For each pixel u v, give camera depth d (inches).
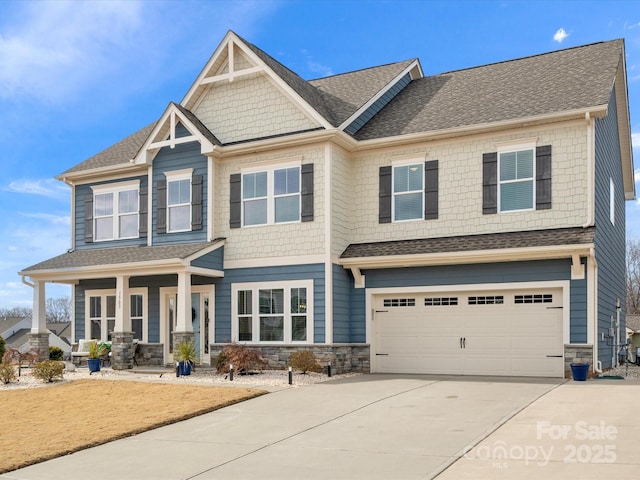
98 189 928.3
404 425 425.7
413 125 767.7
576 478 292.8
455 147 737.0
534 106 705.0
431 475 309.4
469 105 774.5
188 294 741.3
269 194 782.5
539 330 673.6
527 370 676.7
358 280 766.5
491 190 711.7
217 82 832.3
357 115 790.5
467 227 721.6
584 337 642.8
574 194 668.7
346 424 439.2
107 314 917.8
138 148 924.6
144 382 657.0
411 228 753.6
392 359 749.3
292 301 755.4
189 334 734.5
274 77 778.8
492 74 864.3
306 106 757.3
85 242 934.4
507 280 684.7
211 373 729.6
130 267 773.3
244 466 348.2
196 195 824.9
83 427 467.5
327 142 746.8
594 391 534.3
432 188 745.0
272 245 773.9
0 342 852.6
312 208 751.1
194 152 832.3
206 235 813.9
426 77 943.0
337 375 718.5
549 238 655.8
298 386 618.2
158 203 855.7
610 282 779.4
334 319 737.0
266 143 772.6
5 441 433.1
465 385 599.5
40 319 861.2
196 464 358.0
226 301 798.5
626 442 353.7
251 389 587.5
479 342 704.4
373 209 777.6
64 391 628.4
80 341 890.1
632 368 796.6
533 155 693.3
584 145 667.4
